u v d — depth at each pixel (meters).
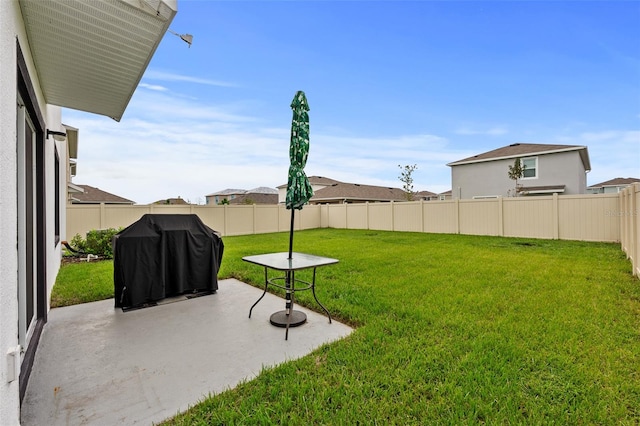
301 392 2.18
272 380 2.36
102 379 2.42
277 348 2.93
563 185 16.52
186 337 3.19
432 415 1.96
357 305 4.00
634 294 4.28
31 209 3.17
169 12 2.49
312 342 3.05
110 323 3.57
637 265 5.29
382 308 3.86
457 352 2.73
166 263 4.41
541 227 11.10
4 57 1.59
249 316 3.78
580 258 7.02
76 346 2.99
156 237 4.27
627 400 2.08
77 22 2.56
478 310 3.76
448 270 5.99
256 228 15.74
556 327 3.22
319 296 4.40
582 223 10.27
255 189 47.88
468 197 20.06
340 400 2.09
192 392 2.26
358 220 17.20
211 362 2.68
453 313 3.66
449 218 13.57
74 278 5.70
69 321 3.63
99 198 25.88
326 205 18.89
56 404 2.12
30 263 3.11
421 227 14.53
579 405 2.04
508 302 4.03
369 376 2.38
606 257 7.09
